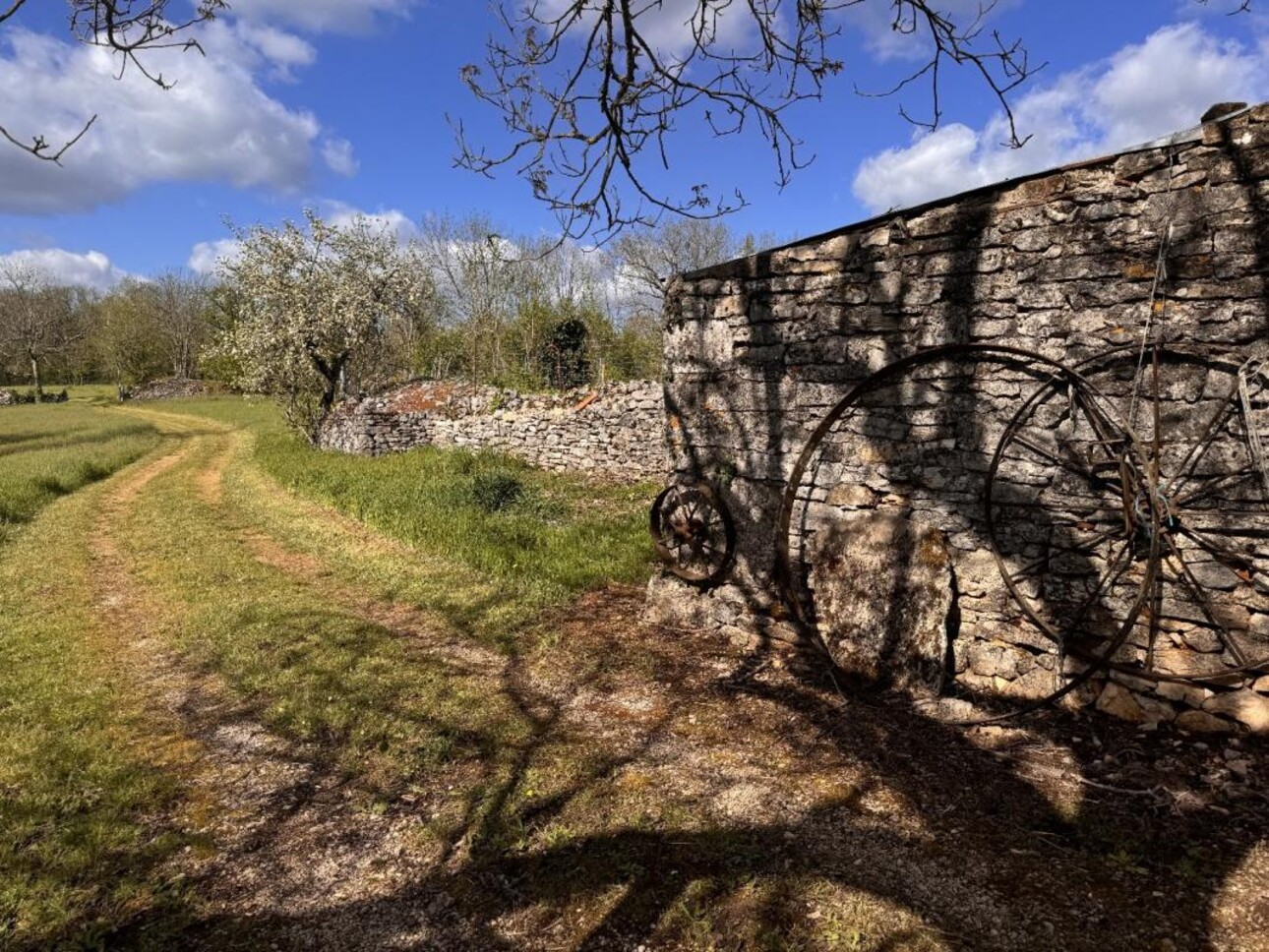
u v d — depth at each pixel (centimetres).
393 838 362
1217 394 397
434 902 317
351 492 1284
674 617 638
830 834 350
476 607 696
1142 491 415
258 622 680
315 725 477
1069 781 386
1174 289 404
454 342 3312
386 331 2573
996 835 345
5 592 815
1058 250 436
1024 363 455
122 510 1342
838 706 481
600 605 694
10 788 407
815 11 408
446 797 395
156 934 300
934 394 491
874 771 402
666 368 636
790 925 292
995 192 457
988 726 446
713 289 595
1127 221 414
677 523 636
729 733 454
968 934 285
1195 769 388
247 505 1332
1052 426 449
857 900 304
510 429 1653
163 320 6397
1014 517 468
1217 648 409
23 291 5688
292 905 318
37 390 5416
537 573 782
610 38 412
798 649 567
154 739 470
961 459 484
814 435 540
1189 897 300
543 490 1297
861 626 514
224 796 404
